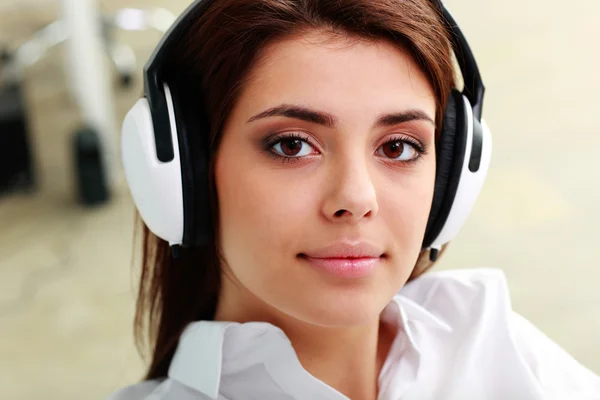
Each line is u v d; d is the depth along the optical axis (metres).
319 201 0.62
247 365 0.74
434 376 0.84
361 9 0.60
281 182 0.62
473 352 0.85
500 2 4.05
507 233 2.27
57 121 3.00
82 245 2.29
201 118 0.65
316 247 0.62
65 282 2.12
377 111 0.61
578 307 1.96
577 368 0.89
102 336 1.91
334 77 0.60
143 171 0.63
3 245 2.30
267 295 0.66
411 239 0.65
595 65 3.31
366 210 0.60
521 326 0.92
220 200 0.67
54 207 2.49
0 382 1.77
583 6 3.93
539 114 2.94
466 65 0.70
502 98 3.08
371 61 0.61
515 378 0.84
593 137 2.77
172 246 0.71
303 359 0.76
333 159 0.62
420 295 0.95
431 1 0.66
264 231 0.63
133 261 0.97
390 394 0.80
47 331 1.94
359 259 0.62
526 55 3.45
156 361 0.90
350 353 0.77
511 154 2.69
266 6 0.61
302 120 0.61
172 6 3.70
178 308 0.87
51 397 1.72
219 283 0.80
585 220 2.31
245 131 0.63
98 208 2.48
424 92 0.64
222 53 0.63
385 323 0.87
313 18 0.60
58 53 3.46
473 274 0.95
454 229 0.73
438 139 0.70
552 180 2.53
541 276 2.08
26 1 3.14
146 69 0.62
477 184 0.71
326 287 0.63
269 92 0.61
